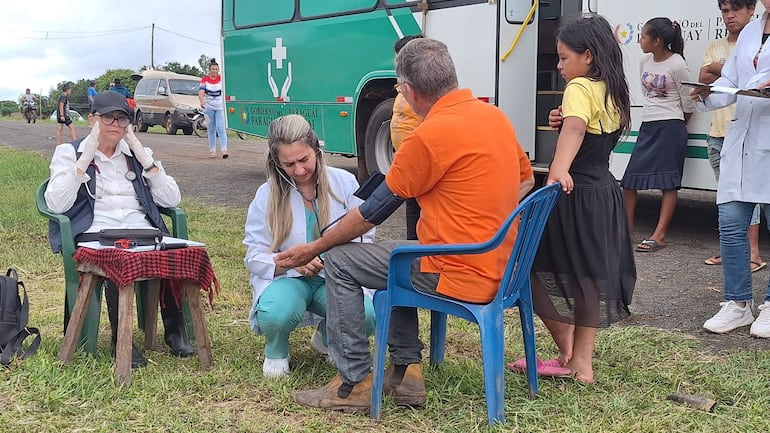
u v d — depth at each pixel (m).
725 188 4.22
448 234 3.00
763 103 4.07
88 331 3.77
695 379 3.59
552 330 3.67
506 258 3.04
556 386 3.50
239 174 11.74
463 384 3.49
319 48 9.56
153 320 4.01
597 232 3.37
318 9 9.51
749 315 4.31
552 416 3.19
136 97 23.56
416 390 3.27
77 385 3.39
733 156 4.20
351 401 3.23
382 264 3.13
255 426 3.08
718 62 5.63
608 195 3.40
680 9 6.15
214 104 14.12
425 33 8.15
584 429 3.04
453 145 2.92
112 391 3.36
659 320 4.53
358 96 9.06
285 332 3.56
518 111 7.55
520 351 4.02
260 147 17.28
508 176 3.01
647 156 6.11
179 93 22.34
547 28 7.84
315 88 9.72
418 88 3.02
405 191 2.99
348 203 3.68
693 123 6.20
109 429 3.04
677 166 6.07
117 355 3.48
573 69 3.35
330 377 3.60
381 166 8.97
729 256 4.27
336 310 3.18
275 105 10.47
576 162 3.39
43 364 3.56
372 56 8.81
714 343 4.12
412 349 3.28
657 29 5.88
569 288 3.43
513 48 7.47
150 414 3.18
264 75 10.61
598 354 3.95
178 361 3.84
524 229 2.98
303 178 3.50
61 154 3.90
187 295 3.68
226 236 6.91
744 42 4.22
